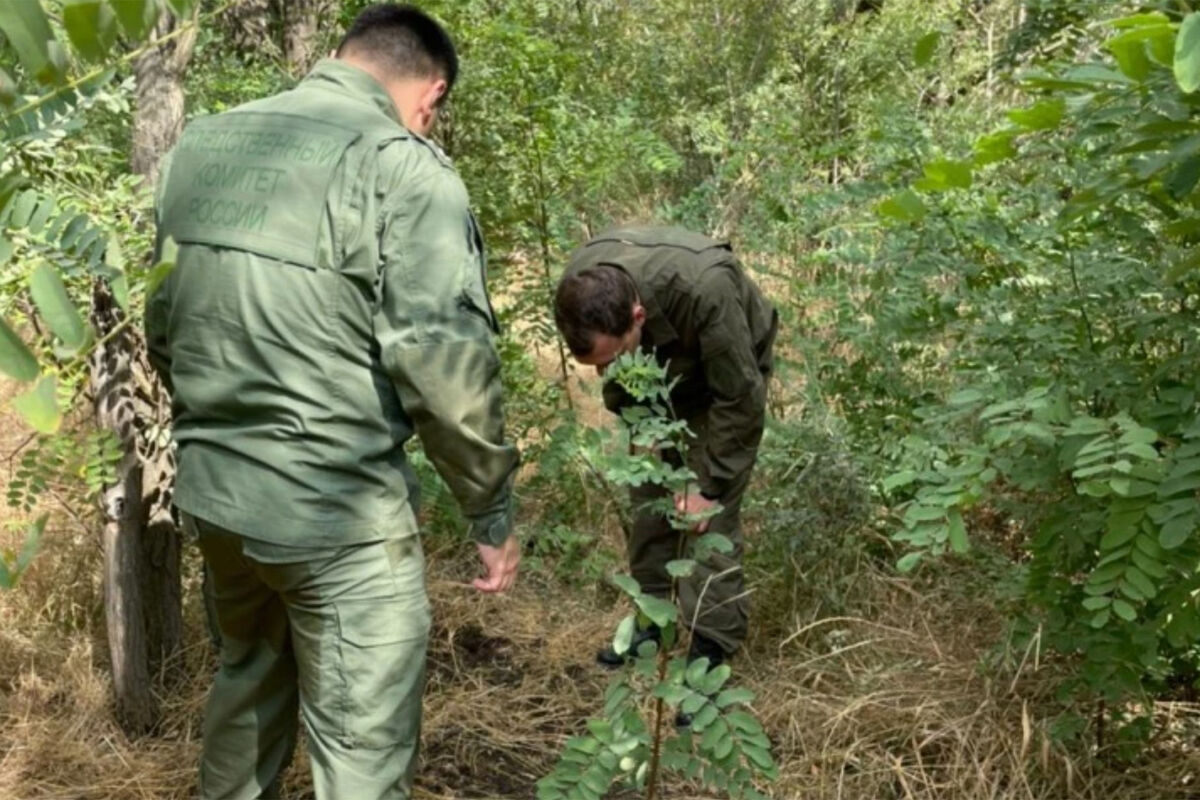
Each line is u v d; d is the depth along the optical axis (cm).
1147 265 302
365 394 254
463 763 360
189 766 342
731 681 387
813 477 415
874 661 383
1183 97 217
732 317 342
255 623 281
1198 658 317
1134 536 247
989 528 425
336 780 260
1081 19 361
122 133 420
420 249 248
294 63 573
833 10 880
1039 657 350
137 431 345
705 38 830
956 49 744
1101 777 318
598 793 257
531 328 479
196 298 256
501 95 496
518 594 447
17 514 423
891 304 347
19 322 339
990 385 291
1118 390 280
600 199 621
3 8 126
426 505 440
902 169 363
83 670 367
